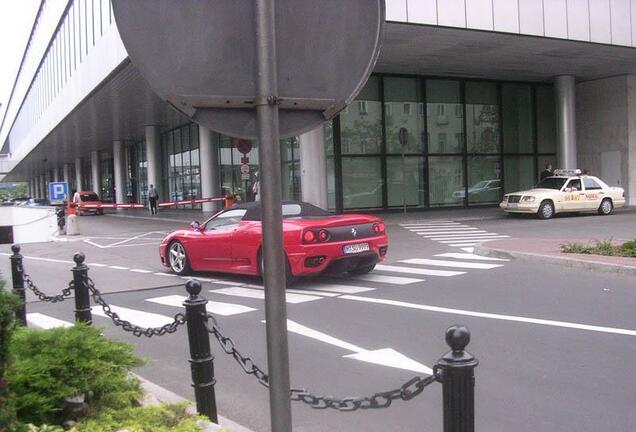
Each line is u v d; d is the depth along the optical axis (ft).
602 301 28.07
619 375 18.12
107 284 37.83
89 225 95.76
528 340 22.02
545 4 70.23
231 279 38.47
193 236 39.29
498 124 99.45
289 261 33.06
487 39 70.38
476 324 24.49
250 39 8.38
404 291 31.94
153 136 130.11
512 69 89.92
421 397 17.19
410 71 89.04
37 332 14.32
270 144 8.25
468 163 97.04
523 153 101.96
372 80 89.15
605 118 101.24
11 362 10.61
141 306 30.89
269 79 8.23
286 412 8.43
